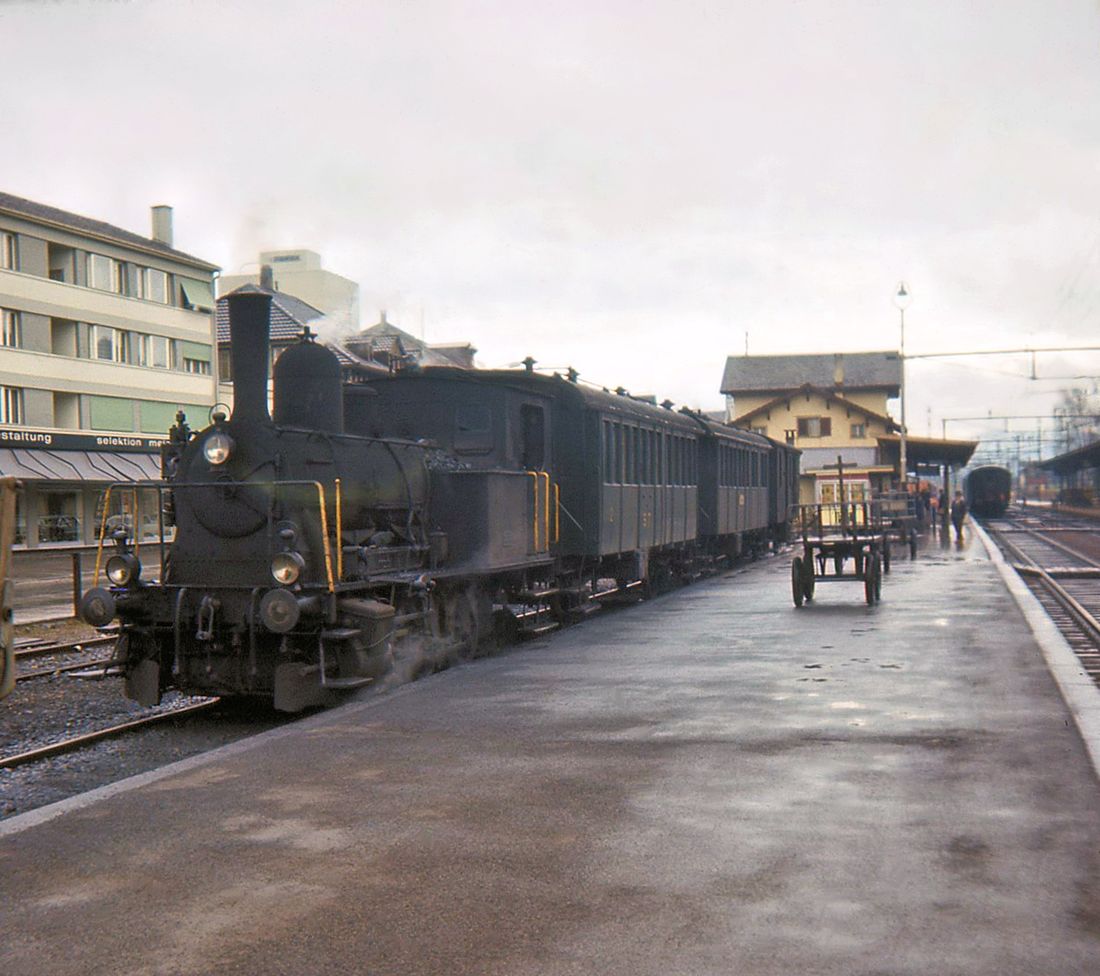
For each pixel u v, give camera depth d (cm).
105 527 1050
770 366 7944
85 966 417
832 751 737
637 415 1923
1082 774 670
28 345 4359
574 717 864
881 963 406
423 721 853
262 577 1008
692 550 2452
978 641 1277
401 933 441
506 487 1361
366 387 1412
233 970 411
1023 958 409
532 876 502
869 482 4328
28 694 1208
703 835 558
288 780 677
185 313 5222
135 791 655
